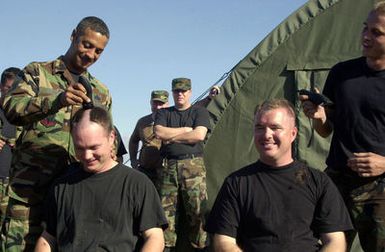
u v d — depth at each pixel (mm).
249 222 3639
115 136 3865
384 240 4027
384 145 4074
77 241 3648
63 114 4406
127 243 3662
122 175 3764
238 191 3697
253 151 7031
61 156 4391
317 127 4453
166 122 7129
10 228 4336
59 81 4422
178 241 7105
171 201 6887
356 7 6766
